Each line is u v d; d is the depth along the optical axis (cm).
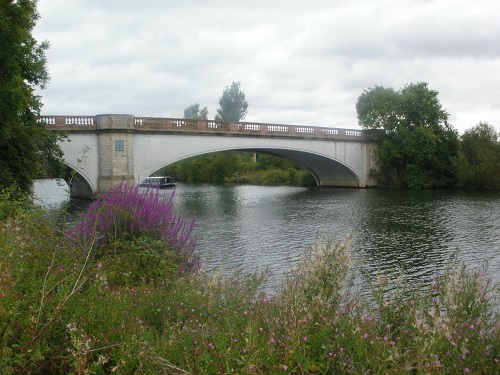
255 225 2456
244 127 4047
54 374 344
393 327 446
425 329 367
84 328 373
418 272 1417
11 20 1662
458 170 4838
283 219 2681
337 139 4859
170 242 838
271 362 335
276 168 7562
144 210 836
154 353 333
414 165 5038
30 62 2139
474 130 5116
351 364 349
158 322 464
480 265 1499
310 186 6025
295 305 420
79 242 716
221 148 3900
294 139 4472
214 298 534
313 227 2369
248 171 8025
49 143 2467
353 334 379
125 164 3316
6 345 326
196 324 429
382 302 475
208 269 1395
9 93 1656
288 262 1562
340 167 5206
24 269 466
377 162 5194
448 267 590
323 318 400
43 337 351
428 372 319
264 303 492
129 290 546
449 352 352
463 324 400
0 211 807
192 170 8381
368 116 5194
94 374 329
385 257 1650
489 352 382
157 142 3531
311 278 479
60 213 868
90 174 3272
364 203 3541
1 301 351
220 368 337
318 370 345
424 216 2727
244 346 363
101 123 3262
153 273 717
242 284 679
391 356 333
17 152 1944
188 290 547
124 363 328
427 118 5116
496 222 2453
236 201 3906
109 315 396
